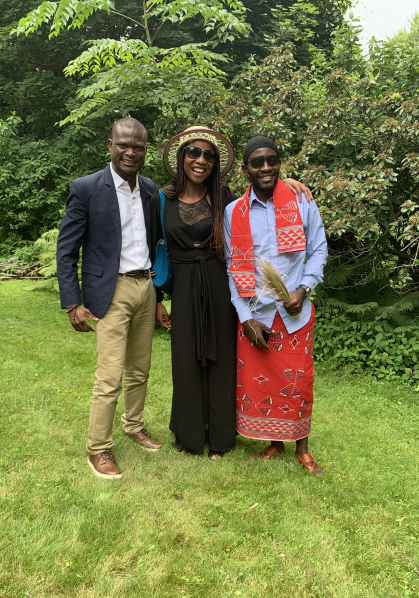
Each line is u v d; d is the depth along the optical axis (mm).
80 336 5797
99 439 2715
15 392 3809
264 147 2590
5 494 2346
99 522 2186
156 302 3029
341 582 1923
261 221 2715
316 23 10336
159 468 2779
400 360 4477
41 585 1798
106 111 6910
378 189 4371
